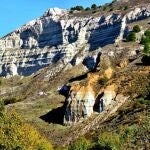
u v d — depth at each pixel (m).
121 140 59.62
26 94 119.88
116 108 79.31
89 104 82.75
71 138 75.19
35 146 53.59
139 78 86.19
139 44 113.38
